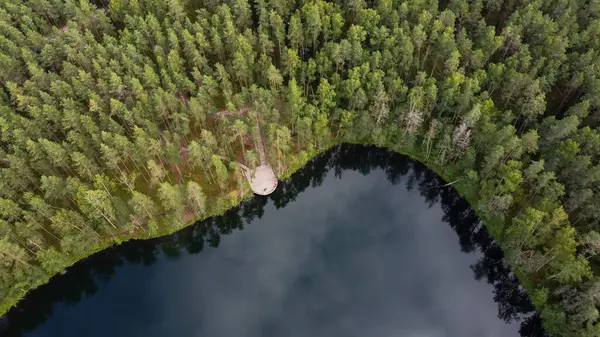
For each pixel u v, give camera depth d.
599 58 102.44
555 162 90.94
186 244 100.44
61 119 101.19
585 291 78.81
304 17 119.69
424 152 107.44
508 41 111.88
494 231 95.38
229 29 113.12
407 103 104.56
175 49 114.62
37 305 91.56
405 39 106.69
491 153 90.94
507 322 90.00
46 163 96.44
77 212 94.50
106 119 100.62
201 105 104.75
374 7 124.69
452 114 107.88
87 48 112.44
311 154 109.00
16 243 87.31
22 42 118.19
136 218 94.69
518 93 102.75
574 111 96.81
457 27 122.69
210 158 98.25
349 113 104.44
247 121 105.12
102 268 96.75
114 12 126.62
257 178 105.31
